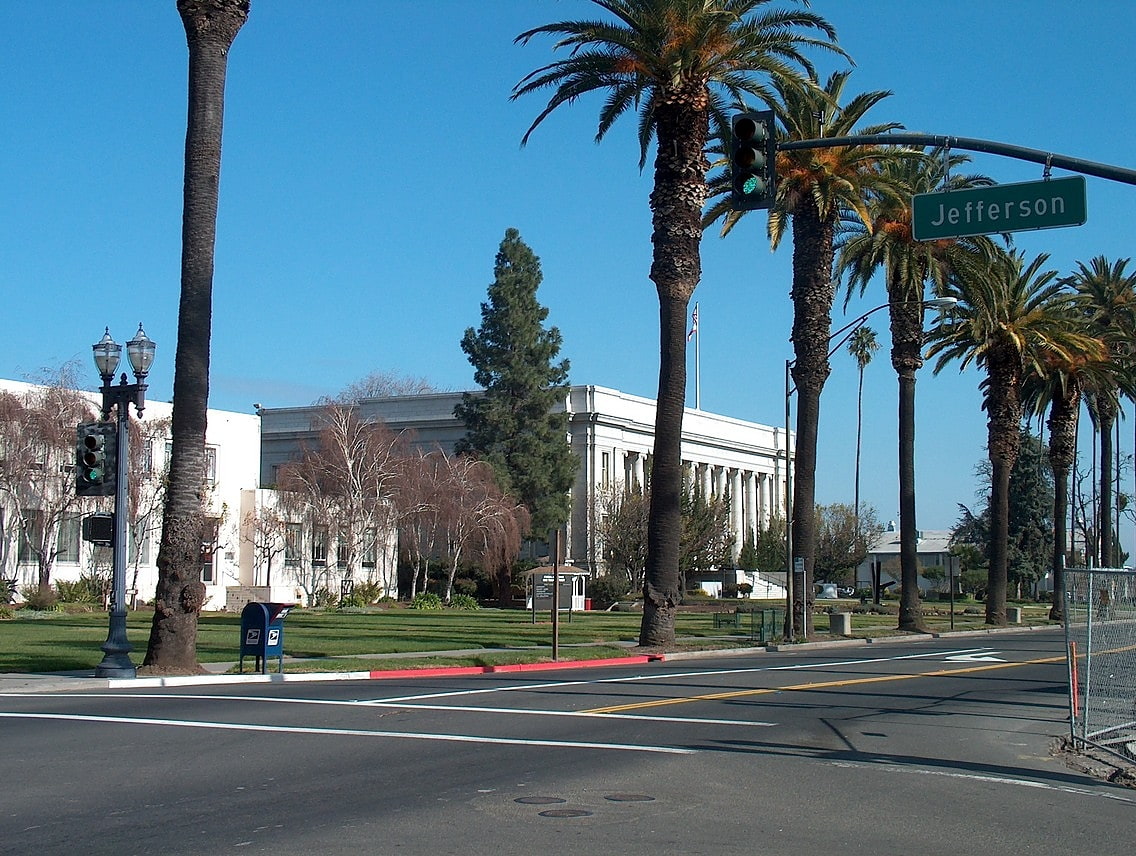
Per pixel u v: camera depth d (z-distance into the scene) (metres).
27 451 49.44
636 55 32.47
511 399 82.50
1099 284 67.31
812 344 40.78
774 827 9.74
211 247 24.61
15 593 49.59
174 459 24.20
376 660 27.48
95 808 10.13
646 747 14.03
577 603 72.94
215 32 24.52
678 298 33.41
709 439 109.12
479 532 68.88
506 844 8.87
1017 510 105.69
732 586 94.25
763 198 15.33
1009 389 56.41
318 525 63.75
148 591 55.56
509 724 16.02
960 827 10.02
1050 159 14.92
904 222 43.91
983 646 39.53
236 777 11.69
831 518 109.38
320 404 80.88
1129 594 17.38
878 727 16.64
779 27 32.19
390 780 11.58
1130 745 15.73
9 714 16.84
